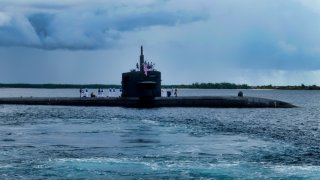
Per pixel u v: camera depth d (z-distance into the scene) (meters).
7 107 97.69
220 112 86.06
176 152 33.62
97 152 33.62
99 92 107.88
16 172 26.19
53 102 105.00
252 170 26.70
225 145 37.81
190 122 62.69
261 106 102.00
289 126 60.47
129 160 29.80
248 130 53.03
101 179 24.72
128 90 97.56
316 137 46.47
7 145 37.47
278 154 33.31
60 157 31.33
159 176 25.33
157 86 97.56
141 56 96.94
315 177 24.95
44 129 51.16
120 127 53.72
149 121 62.72
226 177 25.03
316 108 109.50
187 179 24.66
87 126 54.91
